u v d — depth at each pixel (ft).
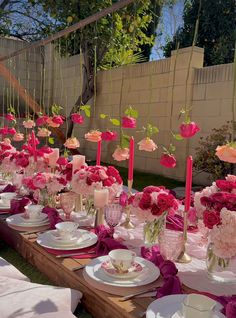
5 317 3.71
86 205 6.35
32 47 11.25
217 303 3.39
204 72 15.72
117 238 5.36
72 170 6.49
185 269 4.33
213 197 3.94
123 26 15.12
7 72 17.69
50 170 7.28
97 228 5.57
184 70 16.49
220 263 3.98
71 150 18.26
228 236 3.70
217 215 3.82
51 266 4.79
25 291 4.13
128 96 19.76
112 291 3.72
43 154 7.34
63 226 5.11
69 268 4.31
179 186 15.51
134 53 23.06
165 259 4.48
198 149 14.71
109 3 17.58
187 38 23.29
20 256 5.73
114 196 6.02
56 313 3.61
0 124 19.97
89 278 3.96
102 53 19.60
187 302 3.15
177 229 5.77
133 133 19.69
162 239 4.52
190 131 4.99
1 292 4.18
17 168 8.16
